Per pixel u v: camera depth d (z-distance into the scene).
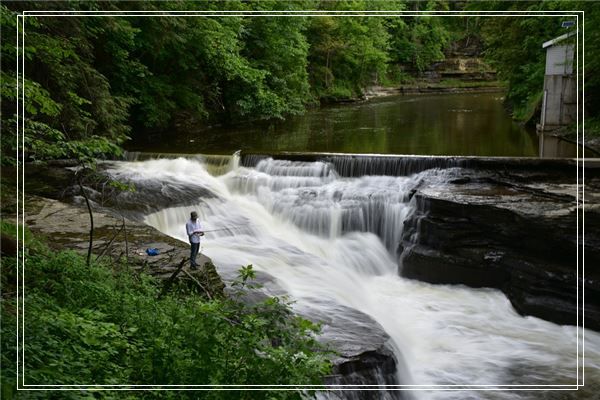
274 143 24.64
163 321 6.91
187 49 28.42
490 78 65.38
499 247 14.57
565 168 16.67
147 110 26.02
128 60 24.75
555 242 13.37
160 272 10.58
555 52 25.36
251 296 10.98
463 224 14.91
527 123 28.20
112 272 9.57
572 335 12.79
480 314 13.64
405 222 16.05
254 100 32.66
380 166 18.44
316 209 17.12
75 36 18.81
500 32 32.72
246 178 18.61
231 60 29.83
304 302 11.53
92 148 10.03
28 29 16.27
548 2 27.78
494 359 11.72
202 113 30.08
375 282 15.50
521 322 13.37
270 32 35.41
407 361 11.37
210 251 13.70
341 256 16.12
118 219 13.48
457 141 24.08
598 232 12.98
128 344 6.14
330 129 28.91
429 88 59.19
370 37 52.09
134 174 18.08
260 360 5.50
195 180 18.33
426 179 17.52
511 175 16.67
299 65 38.38
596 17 21.80
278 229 17.06
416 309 13.88
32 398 5.02
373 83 56.09
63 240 11.91
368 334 10.28
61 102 17.66
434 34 66.00
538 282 13.52
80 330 6.22
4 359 5.44
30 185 15.91
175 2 25.62
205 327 5.72
